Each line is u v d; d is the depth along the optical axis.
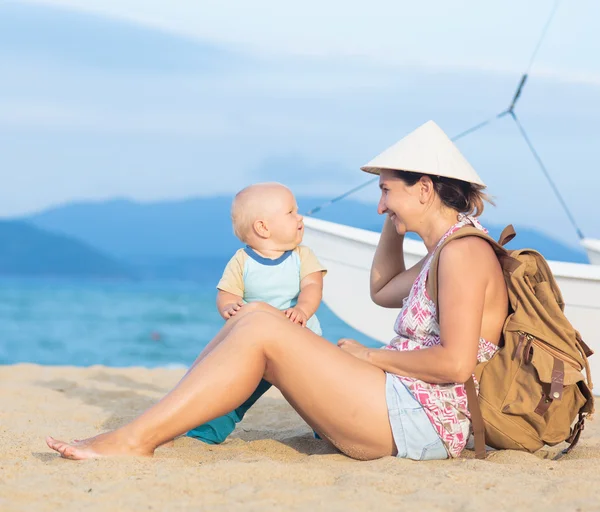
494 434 2.98
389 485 2.53
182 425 2.84
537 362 2.88
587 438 3.77
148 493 2.43
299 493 2.42
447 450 2.91
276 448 3.30
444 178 2.99
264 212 3.41
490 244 2.91
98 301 36.28
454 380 2.80
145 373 6.24
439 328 2.90
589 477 2.66
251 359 2.85
